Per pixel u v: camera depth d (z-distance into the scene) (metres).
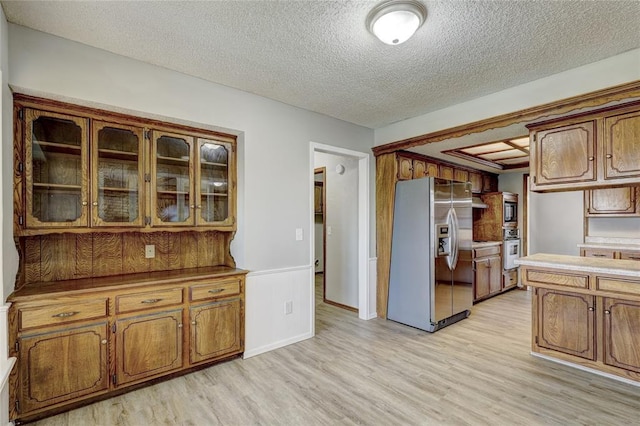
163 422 2.04
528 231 5.83
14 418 1.93
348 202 4.57
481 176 5.75
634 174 2.46
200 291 2.68
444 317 3.80
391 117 3.75
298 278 3.39
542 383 2.51
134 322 2.37
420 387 2.46
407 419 2.08
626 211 4.36
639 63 2.25
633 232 4.48
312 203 3.53
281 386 2.48
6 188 1.92
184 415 2.12
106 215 2.43
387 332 3.65
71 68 2.18
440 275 3.76
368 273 4.14
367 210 4.13
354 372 2.70
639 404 2.22
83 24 1.99
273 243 3.19
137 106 2.44
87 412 2.13
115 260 2.69
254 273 3.05
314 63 2.46
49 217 2.23
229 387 2.46
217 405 2.23
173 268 2.98
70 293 2.12
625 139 2.50
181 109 2.64
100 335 2.23
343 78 2.72
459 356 3.01
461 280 4.12
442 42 2.15
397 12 1.79
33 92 2.08
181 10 1.85
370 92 3.02
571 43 2.18
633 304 2.47
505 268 5.50
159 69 2.54
